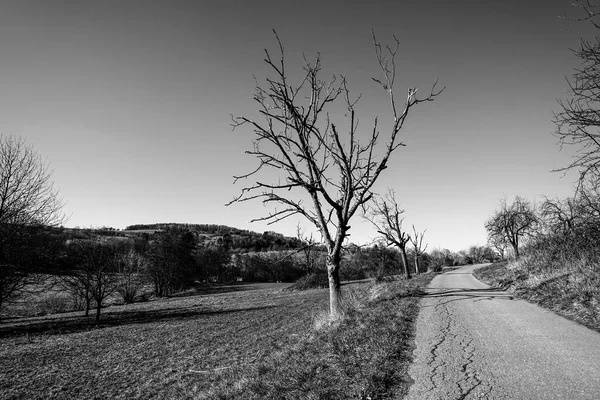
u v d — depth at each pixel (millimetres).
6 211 21719
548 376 5113
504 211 34375
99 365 12391
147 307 31734
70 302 33750
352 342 7254
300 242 33438
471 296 14227
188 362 12023
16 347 15570
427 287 20078
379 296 16188
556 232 17453
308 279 41281
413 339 7840
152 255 46562
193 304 32344
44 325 21984
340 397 4898
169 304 33688
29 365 12578
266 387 5957
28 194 22844
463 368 5742
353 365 5879
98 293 24234
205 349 13805
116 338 17234
